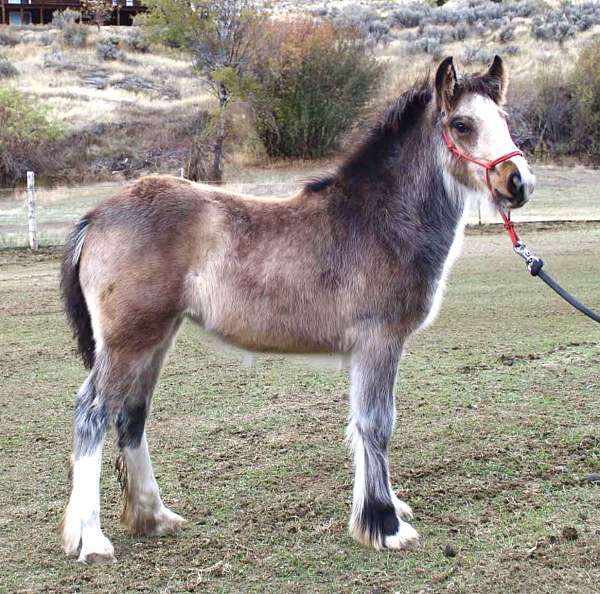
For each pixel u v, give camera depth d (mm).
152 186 4656
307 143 29031
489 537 4699
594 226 18281
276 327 4629
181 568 4430
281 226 4637
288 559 4512
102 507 5277
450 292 11875
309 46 28750
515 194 4379
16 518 5070
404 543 4598
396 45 40438
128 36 43375
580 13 44719
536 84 32406
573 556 4422
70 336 9742
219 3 28141
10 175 27531
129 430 4773
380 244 4594
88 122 30781
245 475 5676
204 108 32375
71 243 4695
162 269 4480
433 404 7039
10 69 35719
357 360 4637
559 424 6438
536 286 12148
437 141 4668
